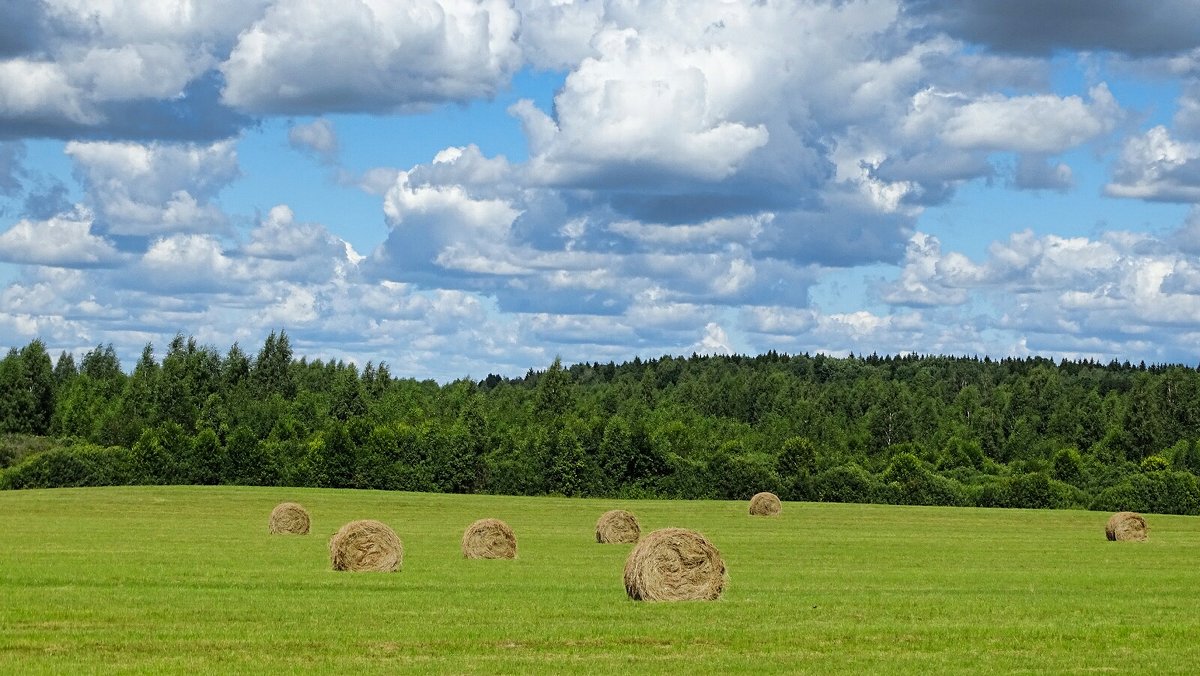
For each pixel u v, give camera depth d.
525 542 47.81
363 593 27.16
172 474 90.31
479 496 86.56
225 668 17.73
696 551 27.03
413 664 18.23
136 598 25.23
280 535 48.41
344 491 85.19
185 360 130.38
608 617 23.45
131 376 136.50
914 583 31.38
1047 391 148.88
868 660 19.00
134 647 19.34
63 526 51.22
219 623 21.89
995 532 57.38
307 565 34.41
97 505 67.38
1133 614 24.61
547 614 23.72
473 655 19.05
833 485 89.25
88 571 30.72
